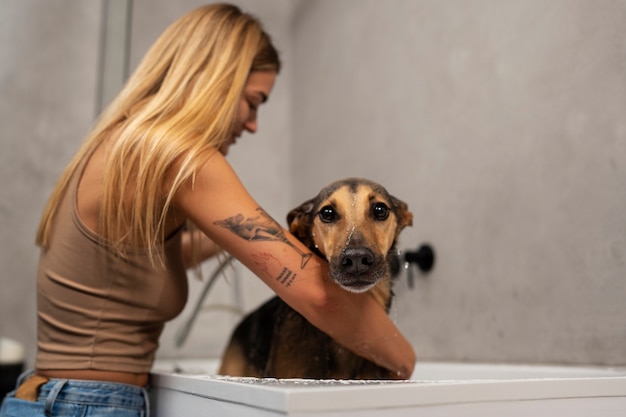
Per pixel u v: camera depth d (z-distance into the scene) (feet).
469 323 5.87
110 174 3.60
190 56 4.16
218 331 8.66
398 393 2.46
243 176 8.75
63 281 3.79
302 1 9.54
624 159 4.47
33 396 3.76
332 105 8.42
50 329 3.86
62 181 4.06
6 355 7.06
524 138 5.44
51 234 3.99
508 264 5.51
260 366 4.40
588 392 2.95
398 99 7.11
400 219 4.20
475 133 5.99
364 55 7.88
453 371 5.21
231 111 4.14
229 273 8.09
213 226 3.49
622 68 4.55
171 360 7.89
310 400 2.30
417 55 6.91
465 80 6.19
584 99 4.87
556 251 5.04
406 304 5.95
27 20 9.09
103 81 8.62
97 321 3.79
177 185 3.41
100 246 3.72
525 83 5.47
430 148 6.54
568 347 4.89
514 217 5.49
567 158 4.99
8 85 8.81
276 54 5.08
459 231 6.06
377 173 7.33
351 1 8.29
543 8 5.35
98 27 9.59
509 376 4.65
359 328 3.51
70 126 9.15
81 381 3.71
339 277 3.33
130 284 3.81
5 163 8.64
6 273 8.42
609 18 4.69
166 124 3.67
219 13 4.55
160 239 3.77
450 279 6.12
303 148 8.93
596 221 4.69
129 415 3.83
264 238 3.41
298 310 3.53
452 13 6.47
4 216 8.51
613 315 4.51
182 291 4.12
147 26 8.71
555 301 5.03
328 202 3.77
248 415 2.64
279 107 9.36
